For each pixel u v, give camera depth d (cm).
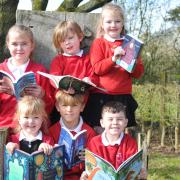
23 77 313
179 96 849
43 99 349
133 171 286
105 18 357
